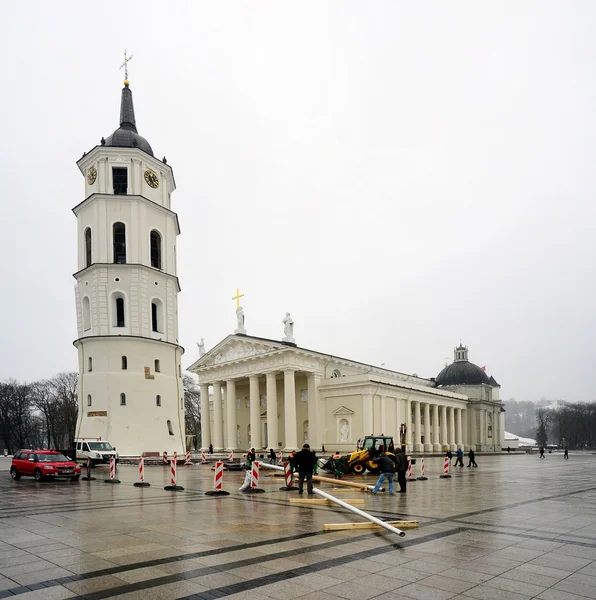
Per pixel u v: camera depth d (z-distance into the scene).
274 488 22.59
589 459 63.44
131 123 56.72
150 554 9.81
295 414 57.91
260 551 10.00
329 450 60.78
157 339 50.84
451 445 82.50
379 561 9.25
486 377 103.69
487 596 7.43
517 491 21.55
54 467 27.11
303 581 8.08
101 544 10.70
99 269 49.09
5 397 91.06
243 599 7.29
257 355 60.44
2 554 9.89
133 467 39.91
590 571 8.66
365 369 72.06
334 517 14.06
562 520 13.70
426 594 7.50
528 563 9.14
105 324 48.84
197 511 15.38
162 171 54.50
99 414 47.28
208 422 67.94
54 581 8.14
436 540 11.02
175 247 55.78
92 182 52.00
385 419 62.06
